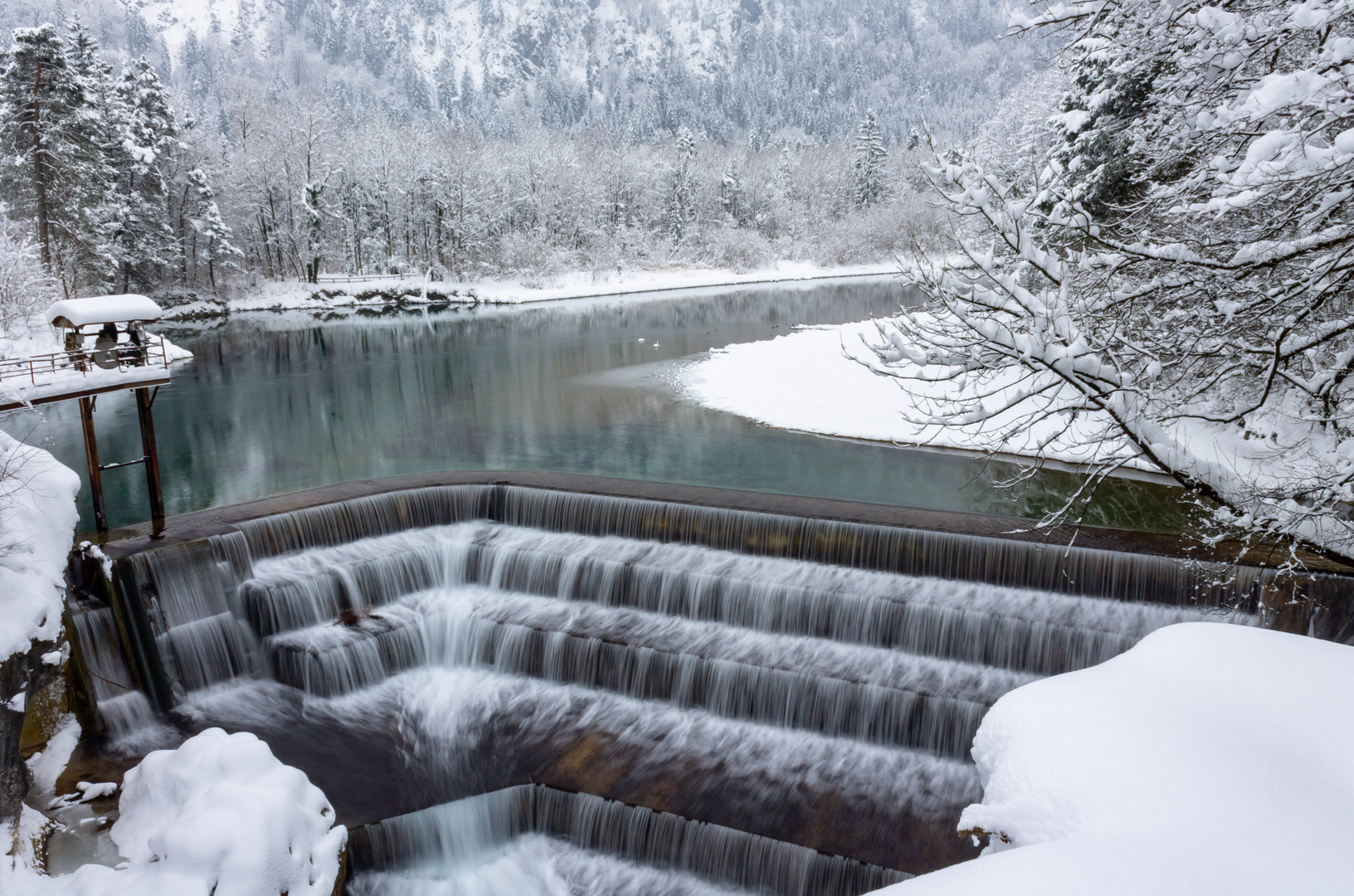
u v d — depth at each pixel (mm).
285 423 28812
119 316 16922
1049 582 14930
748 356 38688
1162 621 14016
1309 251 7902
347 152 87188
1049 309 7887
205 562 15734
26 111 47062
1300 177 7066
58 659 12234
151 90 66625
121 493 21344
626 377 35656
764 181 122000
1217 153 8977
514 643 16391
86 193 49594
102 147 56750
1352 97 7078
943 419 8445
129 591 14719
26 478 12820
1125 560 14477
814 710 14414
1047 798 5430
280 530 17031
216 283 71500
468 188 84500
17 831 10484
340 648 15648
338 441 26312
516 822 13375
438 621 17062
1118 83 10141
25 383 15508
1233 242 8711
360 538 18141
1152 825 4934
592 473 22234
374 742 14516
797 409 28656
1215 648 6965
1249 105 7098
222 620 15680
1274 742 5812
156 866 9508
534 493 18859
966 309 8180
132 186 61781
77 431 28469
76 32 59344
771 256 106500
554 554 17406
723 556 16859
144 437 17172
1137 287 9281
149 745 13758
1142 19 8562
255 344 48438
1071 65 9703
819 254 110688
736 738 14406
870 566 15992
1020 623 14195
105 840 10812
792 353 38406
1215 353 8359
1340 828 4902
